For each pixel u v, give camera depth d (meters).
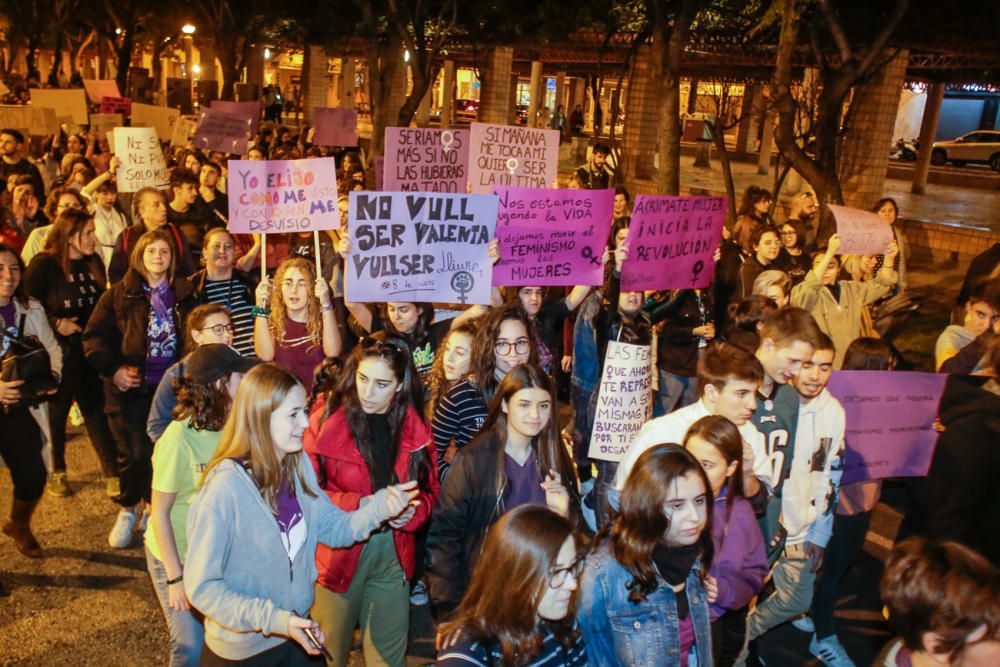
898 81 18.12
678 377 7.23
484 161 8.28
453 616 3.05
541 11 18.28
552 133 8.39
